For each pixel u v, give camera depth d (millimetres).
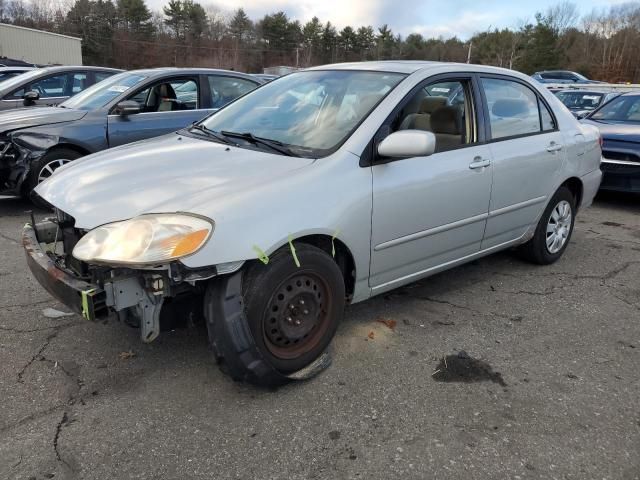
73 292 2480
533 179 4246
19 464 2273
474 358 3215
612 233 6012
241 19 73500
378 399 2785
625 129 7152
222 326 2535
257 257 2545
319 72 3916
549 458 2400
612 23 67188
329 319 2971
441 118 3586
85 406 2658
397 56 78125
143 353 3135
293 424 2576
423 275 3658
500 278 4500
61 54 36875
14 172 5844
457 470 2314
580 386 2963
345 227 2922
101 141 6172
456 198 3592
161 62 65688
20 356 3064
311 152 3064
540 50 60875
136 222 2473
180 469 2283
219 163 3039
